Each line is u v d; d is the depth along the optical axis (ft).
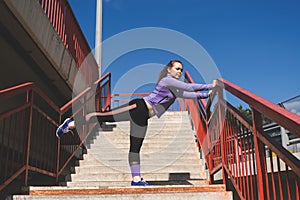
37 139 14.20
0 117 9.84
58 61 19.69
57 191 10.60
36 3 16.21
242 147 9.87
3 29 15.56
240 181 9.82
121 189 10.61
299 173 5.91
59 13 20.44
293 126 5.75
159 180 15.34
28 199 9.95
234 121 10.64
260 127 8.02
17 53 17.47
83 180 15.70
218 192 10.41
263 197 7.82
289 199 6.56
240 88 9.16
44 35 17.35
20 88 11.41
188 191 10.79
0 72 18.66
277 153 6.91
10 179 10.48
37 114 14.19
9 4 13.56
